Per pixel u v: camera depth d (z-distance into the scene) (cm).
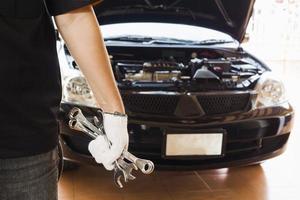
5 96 78
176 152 228
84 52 86
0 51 77
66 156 229
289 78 602
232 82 253
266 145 247
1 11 76
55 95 86
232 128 234
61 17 85
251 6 284
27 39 79
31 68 81
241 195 245
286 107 251
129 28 324
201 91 239
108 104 90
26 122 81
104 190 244
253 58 310
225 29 319
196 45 312
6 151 80
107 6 292
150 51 303
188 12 310
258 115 240
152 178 263
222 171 279
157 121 227
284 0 730
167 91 237
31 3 79
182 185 255
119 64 270
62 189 243
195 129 227
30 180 83
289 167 289
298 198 243
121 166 89
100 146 91
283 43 741
